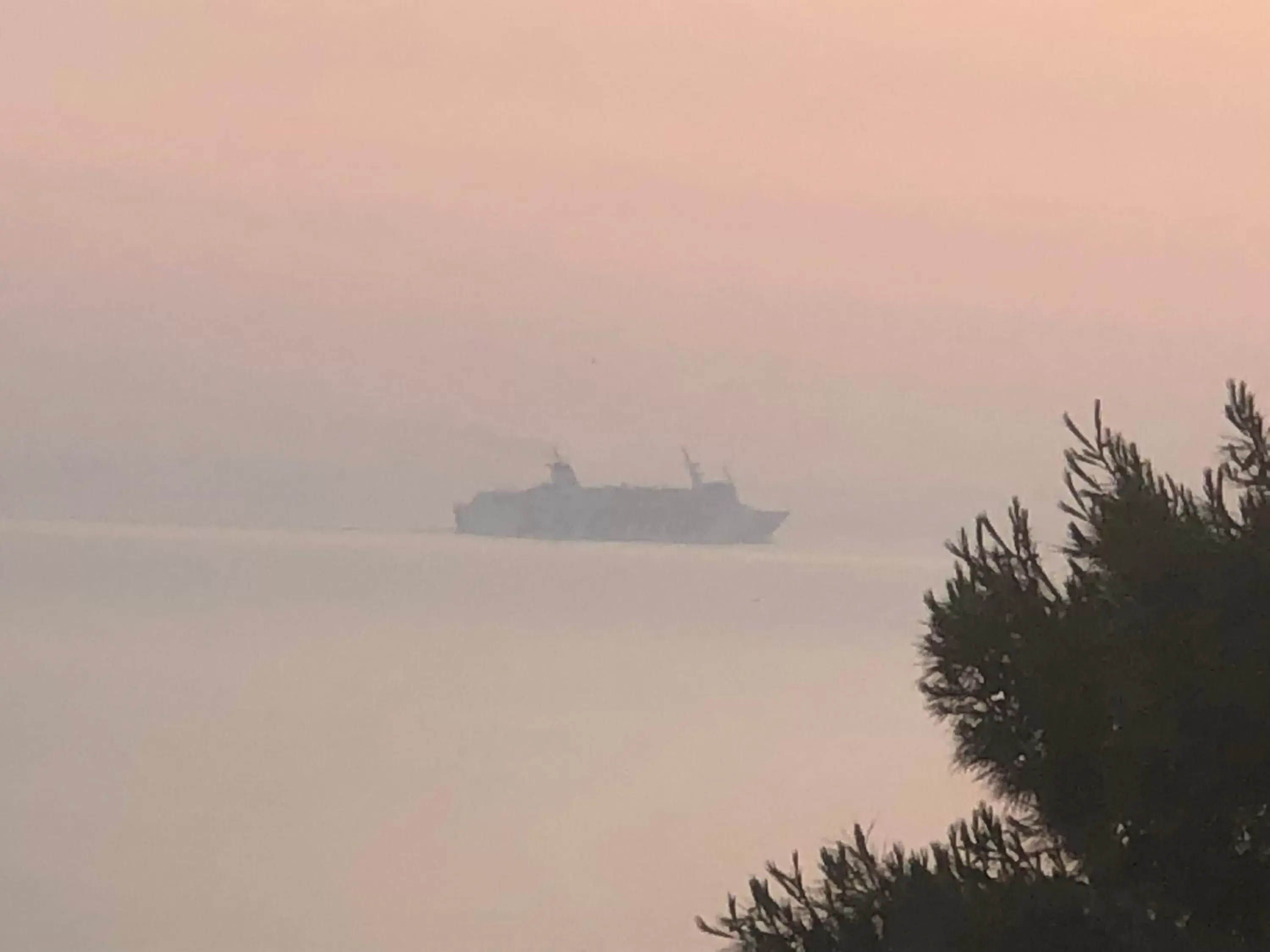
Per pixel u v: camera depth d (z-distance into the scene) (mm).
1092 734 10680
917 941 10133
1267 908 9789
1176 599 9820
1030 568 11703
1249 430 10500
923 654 12109
